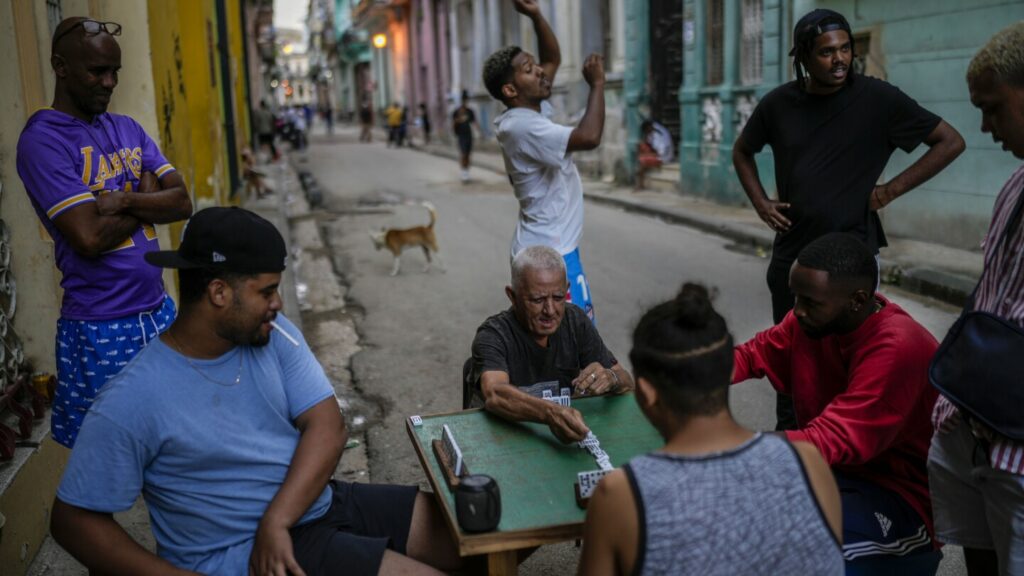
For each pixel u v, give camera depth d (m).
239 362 2.47
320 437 2.55
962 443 2.48
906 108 3.56
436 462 2.67
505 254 10.20
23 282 4.28
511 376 3.34
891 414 2.57
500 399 2.92
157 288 3.35
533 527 2.27
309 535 2.53
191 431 2.38
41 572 3.52
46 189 3.07
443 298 8.21
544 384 3.32
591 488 2.37
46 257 4.29
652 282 8.42
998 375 2.21
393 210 14.38
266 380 2.51
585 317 3.51
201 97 9.64
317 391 2.61
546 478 2.54
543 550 3.75
